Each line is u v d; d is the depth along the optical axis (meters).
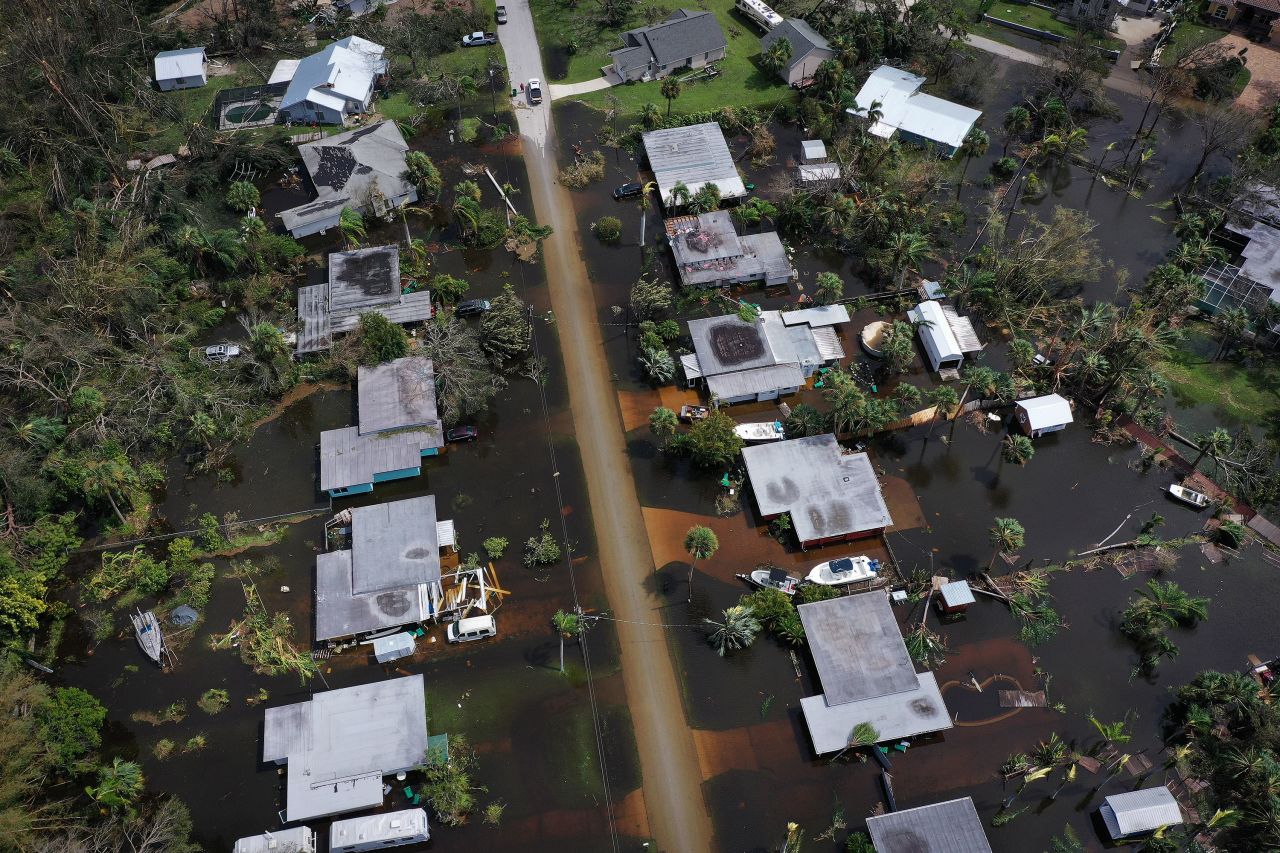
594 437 104.25
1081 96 148.38
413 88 148.88
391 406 101.94
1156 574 92.62
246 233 118.12
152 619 87.56
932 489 99.94
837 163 134.25
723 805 77.94
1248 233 122.56
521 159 137.88
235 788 78.50
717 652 87.00
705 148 134.00
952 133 138.38
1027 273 116.38
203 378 107.81
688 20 154.12
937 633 88.62
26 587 87.31
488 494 99.00
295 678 85.25
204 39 160.62
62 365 104.69
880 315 117.25
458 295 116.69
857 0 167.00
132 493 97.88
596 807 77.81
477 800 78.06
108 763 79.62
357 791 76.31
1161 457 102.00
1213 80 145.50
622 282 120.50
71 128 130.25
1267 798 75.00
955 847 72.94
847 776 79.44
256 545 94.69
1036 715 83.25
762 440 102.88
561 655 86.88
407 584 88.81
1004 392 104.69
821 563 93.19
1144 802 75.06
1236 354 112.12
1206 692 81.19
